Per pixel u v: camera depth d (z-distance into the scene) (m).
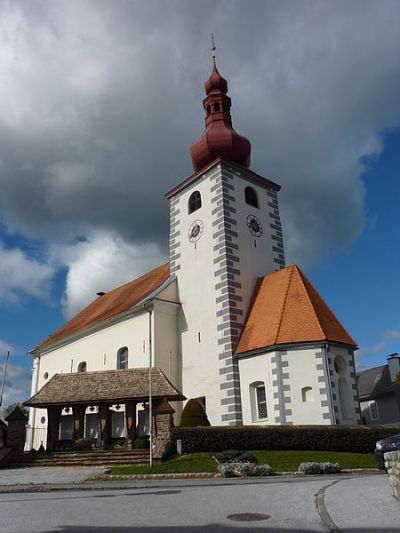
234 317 33.28
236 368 31.89
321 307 32.44
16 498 16.06
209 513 11.35
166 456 25.48
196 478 21.52
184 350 35.62
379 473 21.09
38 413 46.59
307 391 28.89
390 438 20.89
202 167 39.47
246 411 30.67
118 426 34.47
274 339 30.11
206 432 26.22
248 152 39.62
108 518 11.09
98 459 26.98
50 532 9.58
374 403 49.47
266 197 40.00
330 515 10.03
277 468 23.03
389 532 8.32
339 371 30.30
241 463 22.52
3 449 29.64
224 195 36.44
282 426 26.84
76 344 44.31
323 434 26.72
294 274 33.62
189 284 36.88
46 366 48.34
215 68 42.69
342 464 23.78
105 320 40.09
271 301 33.12
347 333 31.95
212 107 41.12
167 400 29.58
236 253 35.38
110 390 30.72
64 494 16.86
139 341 36.47
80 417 32.25
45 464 27.50
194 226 38.03
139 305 36.38
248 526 9.63
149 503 13.24
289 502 12.13
